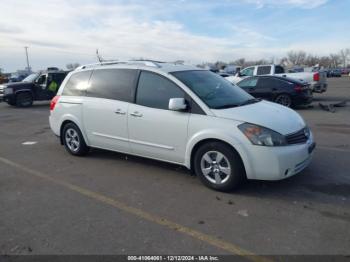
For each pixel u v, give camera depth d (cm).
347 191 433
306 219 360
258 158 406
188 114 457
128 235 338
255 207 394
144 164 575
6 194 459
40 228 358
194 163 463
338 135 770
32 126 1055
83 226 360
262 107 474
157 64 529
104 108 562
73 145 645
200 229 347
